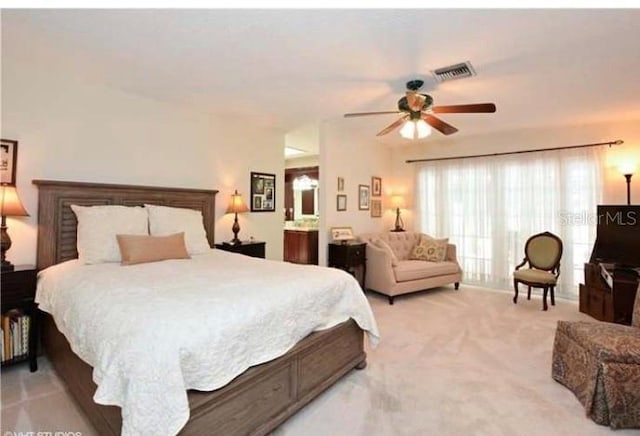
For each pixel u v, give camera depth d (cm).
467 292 492
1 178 261
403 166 609
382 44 232
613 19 200
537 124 454
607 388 188
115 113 328
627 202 416
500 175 507
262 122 446
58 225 286
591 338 204
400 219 604
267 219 475
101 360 142
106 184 313
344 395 219
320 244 480
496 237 511
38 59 261
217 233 415
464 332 331
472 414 199
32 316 248
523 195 488
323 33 219
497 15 197
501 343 304
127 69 278
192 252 322
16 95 269
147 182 352
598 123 439
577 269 451
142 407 129
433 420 193
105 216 282
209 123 407
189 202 379
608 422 188
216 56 254
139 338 140
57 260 285
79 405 200
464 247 539
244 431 168
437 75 284
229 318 164
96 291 189
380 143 591
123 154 334
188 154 387
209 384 152
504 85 307
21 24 209
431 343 304
